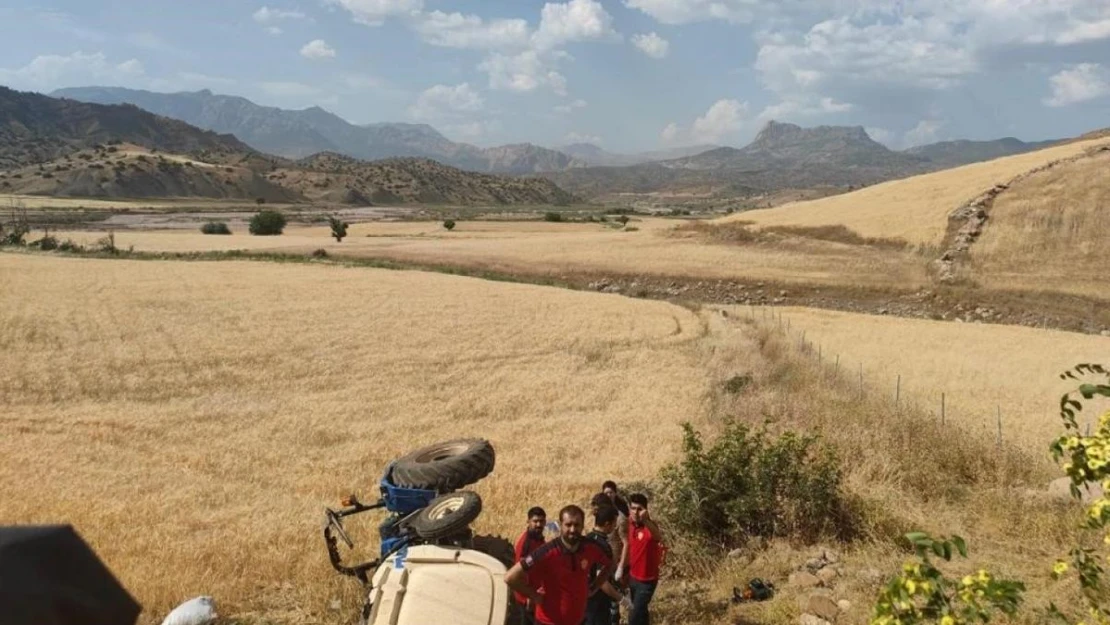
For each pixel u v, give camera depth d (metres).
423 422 20.92
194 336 34.28
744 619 8.21
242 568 10.04
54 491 14.21
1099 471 4.30
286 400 23.81
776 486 10.87
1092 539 9.31
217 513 12.75
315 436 19.41
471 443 9.16
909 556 9.42
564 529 6.64
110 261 66.69
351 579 9.40
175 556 10.37
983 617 3.91
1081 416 22.56
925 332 40.88
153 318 38.50
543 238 92.94
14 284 48.88
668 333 37.44
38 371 27.12
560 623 6.68
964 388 26.86
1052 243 63.16
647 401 23.38
